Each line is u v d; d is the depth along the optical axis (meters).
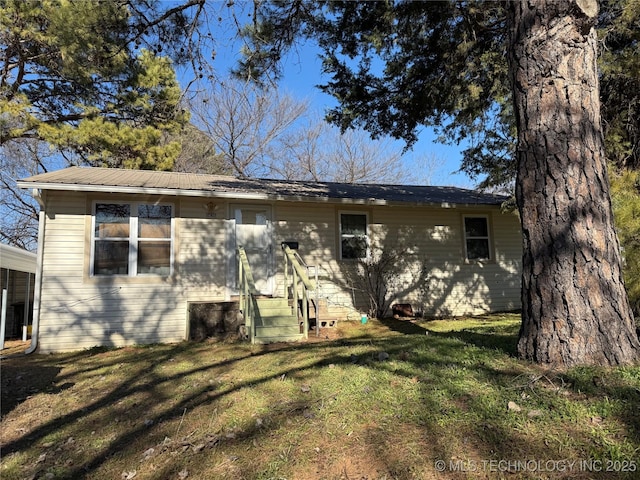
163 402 4.11
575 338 3.26
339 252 9.93
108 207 8.12
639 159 6.61
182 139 19.12
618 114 6.86
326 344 6.09
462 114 8.10
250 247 9.19
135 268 8.14
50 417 4.07
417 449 2.61
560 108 3.51
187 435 3.27
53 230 7.71
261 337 7.29
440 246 10.79
